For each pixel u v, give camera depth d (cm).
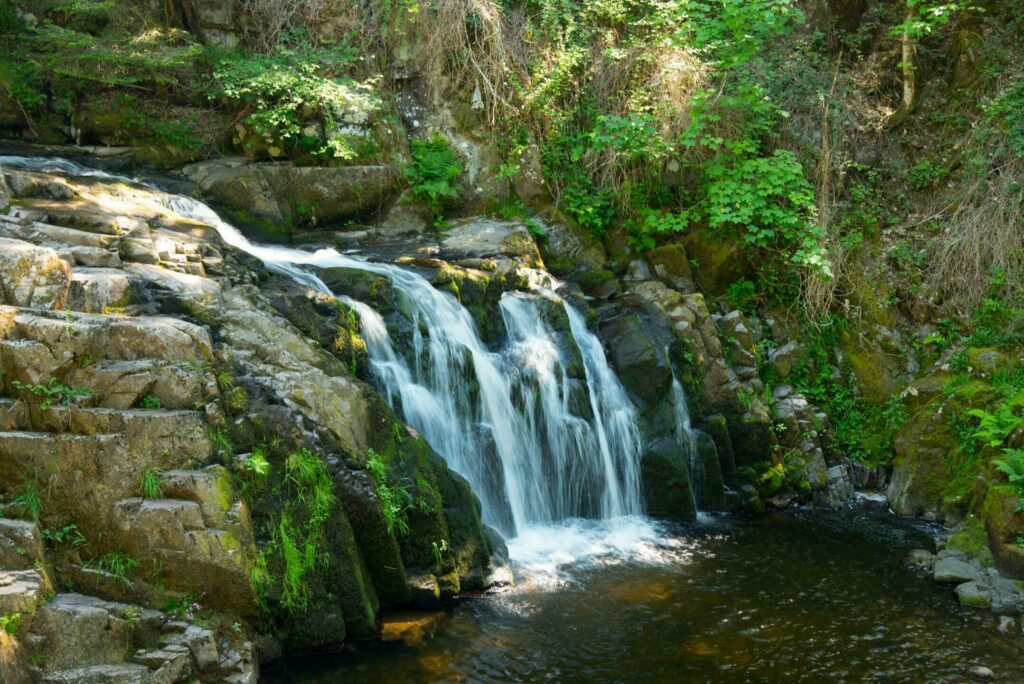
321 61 1235
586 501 1038
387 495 741
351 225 1199
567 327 1077
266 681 646
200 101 1226
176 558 629
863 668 720
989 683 699
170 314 750
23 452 635
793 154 1309
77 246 778
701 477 1102
